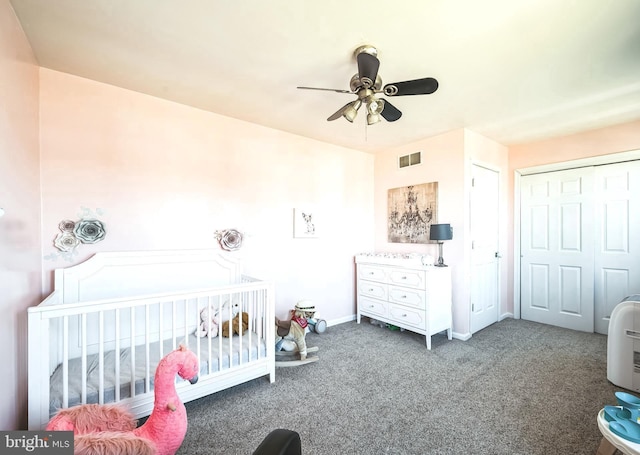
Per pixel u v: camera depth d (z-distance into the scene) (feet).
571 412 6.00
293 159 10.89
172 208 8.14
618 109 8.72
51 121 6.49
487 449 5.01
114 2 4.57
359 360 8.57
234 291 6.79
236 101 8.17
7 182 4.48
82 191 6.86
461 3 4.56
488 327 11.50
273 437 2.62
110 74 6.76
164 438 4.22
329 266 12.05
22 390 5.03
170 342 7.31
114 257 7.18
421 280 9.70
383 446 5.10
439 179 11.05
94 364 6.15
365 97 5.95
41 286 6.28
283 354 8.90
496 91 7.56
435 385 7.12
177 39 5.52
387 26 5.11
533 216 12.28
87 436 3.64
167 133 8.07
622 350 6.93
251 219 9.72
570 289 11.30
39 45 5.65
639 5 4.58
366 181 13.51
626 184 10.08
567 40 5.49
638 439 3.61
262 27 5.17
